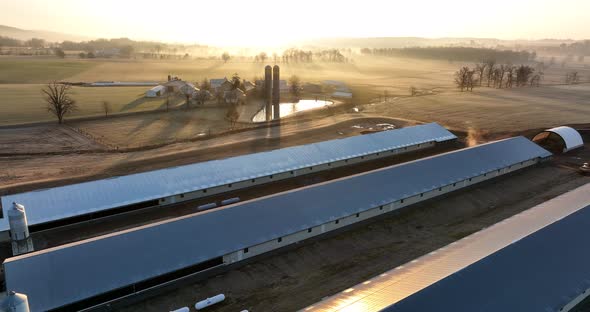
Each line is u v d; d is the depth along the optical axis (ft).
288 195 125.08
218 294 91.66
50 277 85.05
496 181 163.32
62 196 126.72
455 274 79.46
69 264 88.89
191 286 94.32
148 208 132.87
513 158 174.60
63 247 93.86
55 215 118.42
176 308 87.15
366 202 127.75
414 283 80.07
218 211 113.09
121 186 135.74
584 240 97.71
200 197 142.82
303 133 243.81
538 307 74.95
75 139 231.30
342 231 120.06
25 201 122.21
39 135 237.25
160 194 134.62
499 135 242.17
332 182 136.15
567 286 81.51
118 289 86.43
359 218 124.98
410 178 145.48
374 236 118.11
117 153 203.72
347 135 243.60
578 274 85.56
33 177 165.48
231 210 114.01
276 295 90.89
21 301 64.59
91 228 121.49
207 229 105.29
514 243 91.71
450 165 159.22
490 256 86.12
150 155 198.70
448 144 220.23
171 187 139.13
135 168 177.99
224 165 157.07
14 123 260.42
